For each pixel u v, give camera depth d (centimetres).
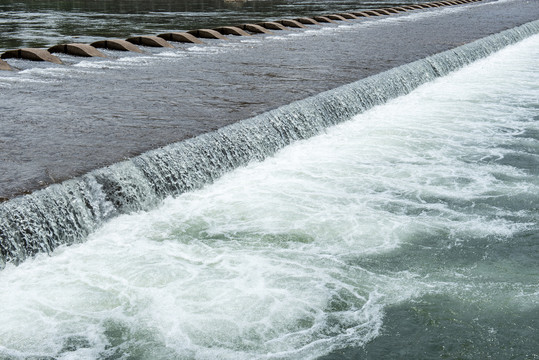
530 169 1031
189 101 1091
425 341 575
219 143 904
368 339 576
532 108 1468
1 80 1275
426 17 3088
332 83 1284
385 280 674
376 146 1120
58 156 773
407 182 953
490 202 888
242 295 631
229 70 1430
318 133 1142
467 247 754
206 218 785
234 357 545
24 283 620
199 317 594
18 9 3659
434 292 653
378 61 1605
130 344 555
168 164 817
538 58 2239
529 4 4212
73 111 1008
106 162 755
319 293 642
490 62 2125
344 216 819
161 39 1867
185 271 666
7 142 827
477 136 1217
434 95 1562
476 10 3638
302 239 752
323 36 2183
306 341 570
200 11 3719
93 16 3219
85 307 597
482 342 575
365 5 4406
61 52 1664
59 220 677
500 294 652
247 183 900
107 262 669
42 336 557
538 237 784
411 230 791
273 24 2397
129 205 761
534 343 573
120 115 984
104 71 1410
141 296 618
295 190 891
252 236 751
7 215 627
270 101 1099
